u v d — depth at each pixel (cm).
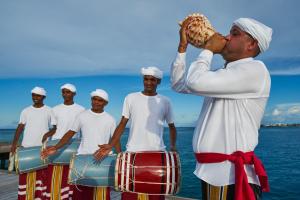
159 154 262
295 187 1688
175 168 256
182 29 156
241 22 147
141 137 316
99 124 381
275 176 2117
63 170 424
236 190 134
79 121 384
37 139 462
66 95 449
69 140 406
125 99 329
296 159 3080
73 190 367
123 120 329
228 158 140
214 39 150
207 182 143
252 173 143
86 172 337
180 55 155
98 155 330
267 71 145
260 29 144
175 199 472
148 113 319
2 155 1369
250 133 142
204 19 155
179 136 8588
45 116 471
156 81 323
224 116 145
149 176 251
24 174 423
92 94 384
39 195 434
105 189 361
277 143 5344
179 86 158
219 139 144
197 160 152
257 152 3853
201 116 158
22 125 469
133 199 304
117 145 362
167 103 329
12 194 511
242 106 143
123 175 255
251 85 140
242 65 142
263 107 146
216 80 138
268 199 1417
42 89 471
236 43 148
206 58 147
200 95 145
